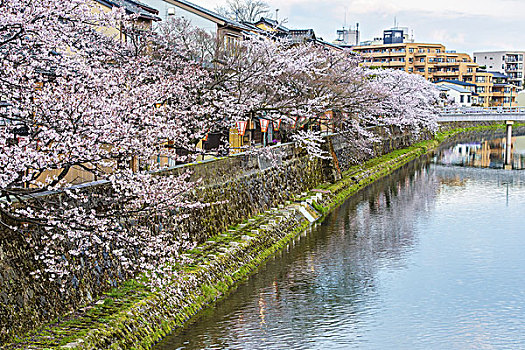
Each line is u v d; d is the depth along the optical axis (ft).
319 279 55.88
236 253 55.47
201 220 56.49
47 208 33.09
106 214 35.35
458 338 43.68
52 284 34.91
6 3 30.45
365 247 68.69
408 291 53.72
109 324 34.88
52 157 29.27
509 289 54.70
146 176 36.55
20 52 33.65
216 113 64.03
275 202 78.33
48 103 31.40
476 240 73.05
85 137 31.83
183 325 41.70
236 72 70.08
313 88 88.33
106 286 39.81
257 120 79.51
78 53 37.70
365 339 42.96
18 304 32.09
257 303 48.16
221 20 87.86
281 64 78.69
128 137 33.22
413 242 71.67
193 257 51.08
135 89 38.86
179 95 56.70
